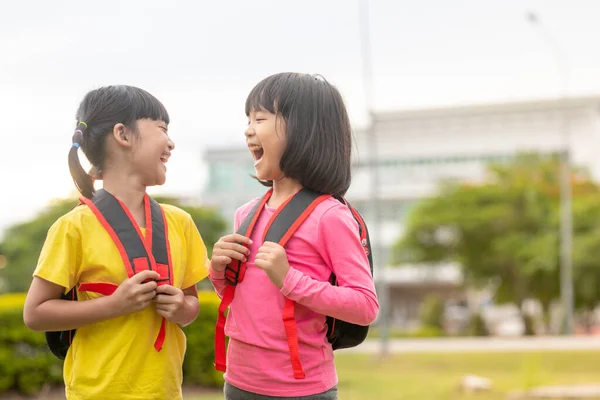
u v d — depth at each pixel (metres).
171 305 2.05
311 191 2.12
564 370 10.15
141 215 2.17
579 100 43.31
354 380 9.29
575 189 29.08
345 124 2.18
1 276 21.47
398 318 44.38
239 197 41.66
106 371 2.05
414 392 7.98
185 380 7.49
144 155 2.15
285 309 1.98
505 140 43.81
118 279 2.07
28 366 7.05
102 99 2.15
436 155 43.69
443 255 29.64
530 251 26.66
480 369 10.61
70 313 2.00
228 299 2.09
